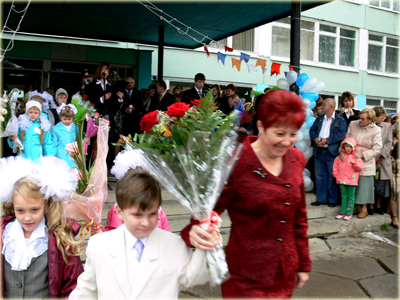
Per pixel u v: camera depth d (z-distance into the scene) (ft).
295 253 5.72
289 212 5.43
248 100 40.19
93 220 7.64
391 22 48.83
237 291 5.50
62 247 6.06
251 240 5.46
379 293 11.19
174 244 5.32
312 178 19.80
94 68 32.53
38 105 15.62
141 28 27.71
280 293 5.50
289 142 5.19
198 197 4.86
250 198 5.33
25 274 5.94
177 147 4.72
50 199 6.10
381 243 15.79
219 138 4.80
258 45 40.19
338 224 16.53
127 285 5.13
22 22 26.43
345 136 17.21
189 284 5.22
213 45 31.50
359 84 47.11
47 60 31.01
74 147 7.97
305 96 17.11
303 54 44.11
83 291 5.41
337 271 12.72
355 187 16.80
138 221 4.95
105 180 7.80
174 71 36.50
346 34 46.73
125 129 20.68
